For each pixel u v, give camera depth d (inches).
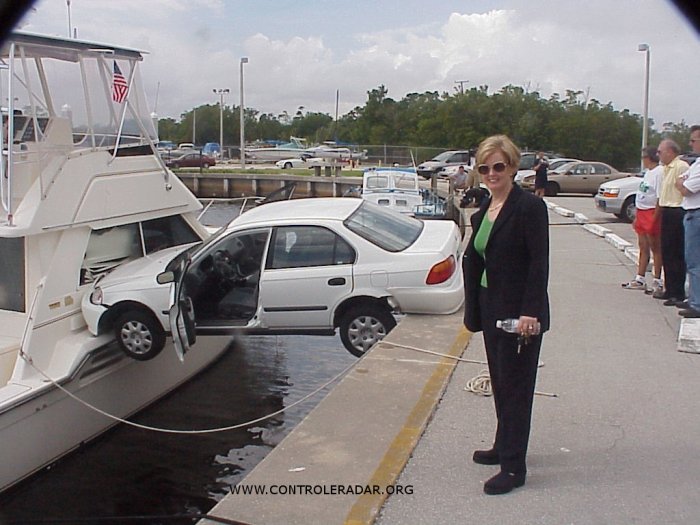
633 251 494.6
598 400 228.1
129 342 328.5
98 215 355.3
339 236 322.3
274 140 4207.7
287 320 323.9
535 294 159.5
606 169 1170.6
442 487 175.2
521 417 168.6
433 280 315.9
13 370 317.4
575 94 2475.4
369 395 237.3
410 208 827.4
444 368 263.0
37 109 396.5
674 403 224.4
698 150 294.7
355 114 3442.4
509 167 162.6
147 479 305.6
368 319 319.0
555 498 166.7
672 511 159.6
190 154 2313.0
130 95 391.5
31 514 282.7
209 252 325.4
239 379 400.8
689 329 288.4
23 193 348.5
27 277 328.5
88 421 328.5
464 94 2551.7
